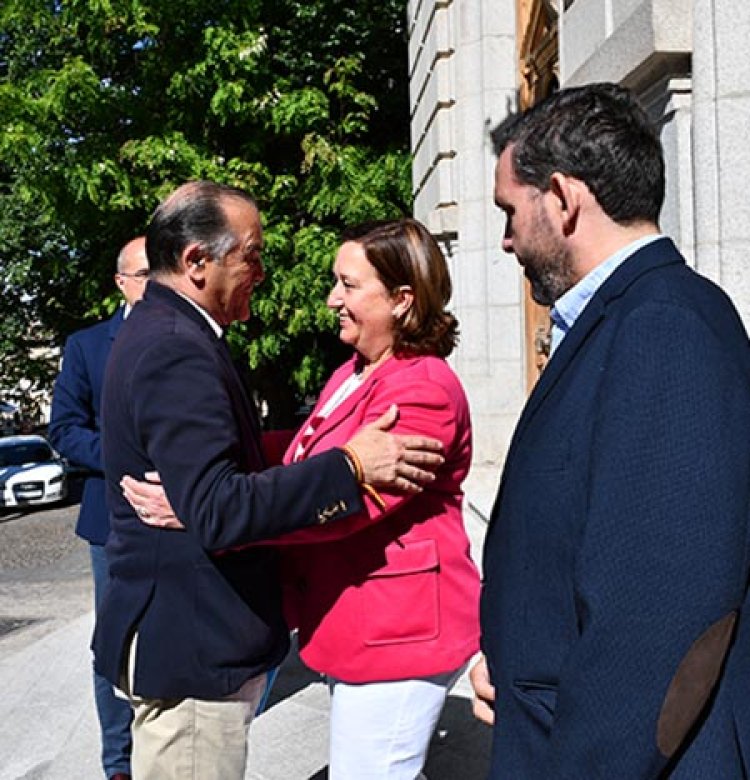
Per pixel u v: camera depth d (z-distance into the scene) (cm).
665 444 122
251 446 213
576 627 136
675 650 119
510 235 156
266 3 1258
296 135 1216
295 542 204
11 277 1481
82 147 1100
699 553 119
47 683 500
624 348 129
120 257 341
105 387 211
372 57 1320
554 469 138
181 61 1138
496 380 784
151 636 204
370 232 227
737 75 317
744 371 129
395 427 210
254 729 388
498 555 153
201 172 1119
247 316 231
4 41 1291
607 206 143
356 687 217
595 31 431
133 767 216
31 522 1472
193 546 203
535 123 149
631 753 121
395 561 214
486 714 177
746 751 129
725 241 321
